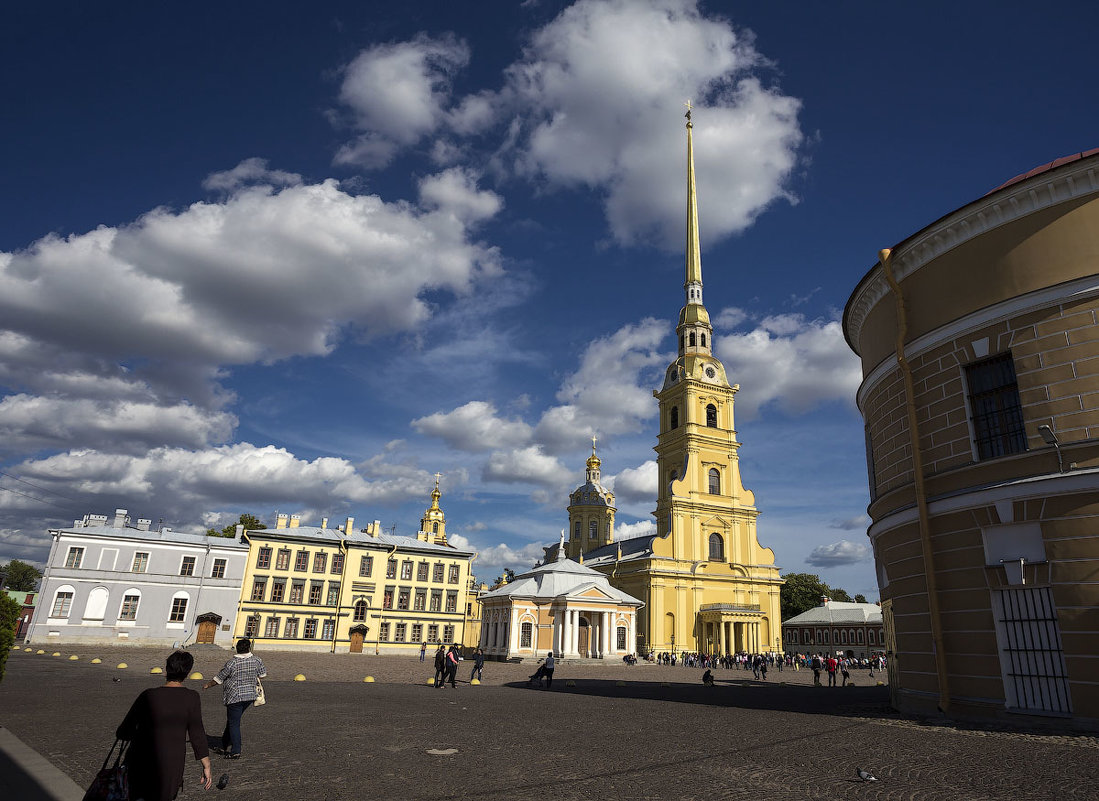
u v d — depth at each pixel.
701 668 60.50
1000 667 15.96
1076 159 16.62
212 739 12.99
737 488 83.19
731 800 8.80
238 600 64.31
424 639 69.56
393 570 70.06
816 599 107.44
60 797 8.13
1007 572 16.06
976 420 17.78
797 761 11.45
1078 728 14.40
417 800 8.70
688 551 78.31
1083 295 16.06
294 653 61.97
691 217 93.75
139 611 61.22
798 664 71.44
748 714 18.88
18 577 136.12
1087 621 14.66
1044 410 16.25
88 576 60.41
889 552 20.16
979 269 17.98
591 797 8.92
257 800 8.62
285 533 66.81
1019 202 17.25
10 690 20.16
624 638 65.56
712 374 85.81
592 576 69.94
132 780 6.05
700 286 91.25
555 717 17.72
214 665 40.00
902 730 15.14
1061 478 15.44
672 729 15.46
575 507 115.31
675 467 84.00
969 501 17.11
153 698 6.32
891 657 21.30
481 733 14.53
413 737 13.77
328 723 15.63
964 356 18.02
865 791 9.32
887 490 20.86
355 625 67.00
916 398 19.28
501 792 9.15
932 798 8.93
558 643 62.81
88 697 19.20
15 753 10.38
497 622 66.94
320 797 8.80
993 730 14.71
